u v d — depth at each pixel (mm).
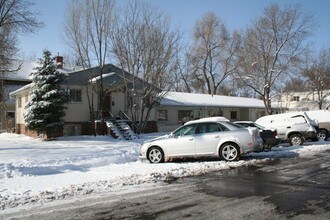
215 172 11586
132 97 30344
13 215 7109
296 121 20891
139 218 6676
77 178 11055
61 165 13734
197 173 11414
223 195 8289
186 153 14461
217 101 44219
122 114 32094
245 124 19703
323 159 14406
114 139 26641
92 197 8414
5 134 35031
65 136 28625
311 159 14461
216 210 7043
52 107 26297
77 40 29781
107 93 31438
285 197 7941
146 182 10031
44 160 15078
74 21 29672
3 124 41094
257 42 47438
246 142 14141
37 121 25875
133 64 29328
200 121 14844
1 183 10430
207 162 13914
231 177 10602
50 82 26906
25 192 9133
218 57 65812
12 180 10891
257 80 47594
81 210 7328
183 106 39219
